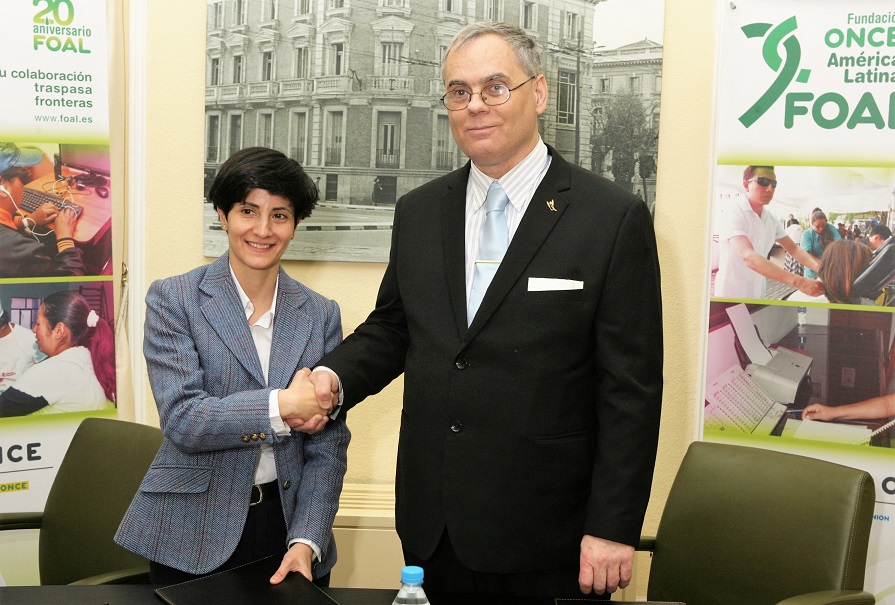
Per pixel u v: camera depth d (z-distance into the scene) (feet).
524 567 4.63
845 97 7.02
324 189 8.05
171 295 4.91
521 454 4.61
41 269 7.63
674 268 7.91
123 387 8.14
